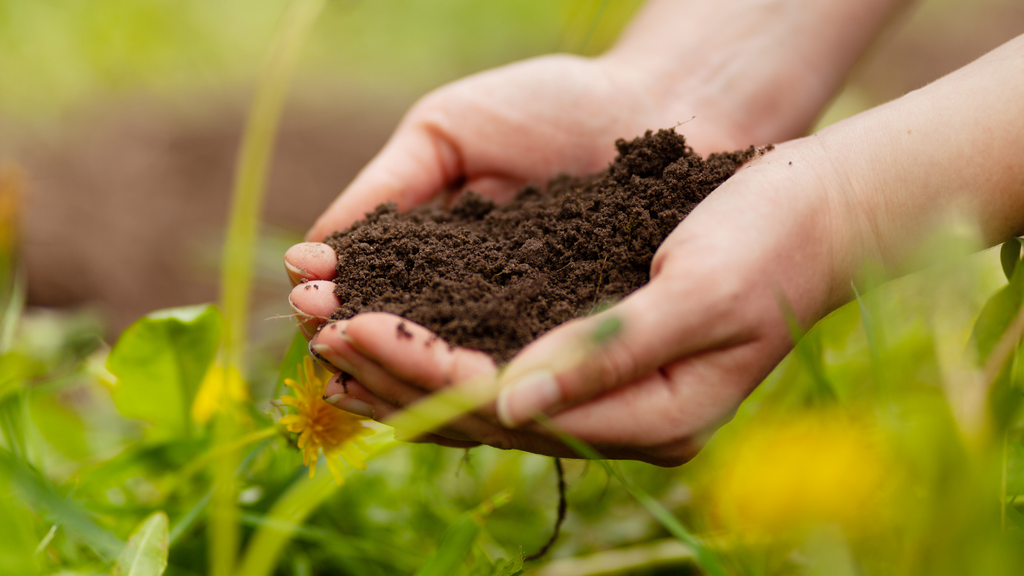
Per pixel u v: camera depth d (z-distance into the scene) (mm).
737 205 521
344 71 1757
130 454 557
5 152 1281
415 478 587
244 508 548
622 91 641
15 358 584
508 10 1939
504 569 521
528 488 607
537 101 633
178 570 544
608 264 542
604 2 636
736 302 506
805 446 503
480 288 534
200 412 584
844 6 660
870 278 503
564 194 588
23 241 1132
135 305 1162
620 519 590
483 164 638
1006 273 545
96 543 514
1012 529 493
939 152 535
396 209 593
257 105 522
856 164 536
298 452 563
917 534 478
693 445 528
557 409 504
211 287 1184
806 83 663
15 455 524
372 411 529
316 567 562
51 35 1613
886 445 497
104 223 1207
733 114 655
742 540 521
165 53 1723
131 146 1331
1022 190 534
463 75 1812
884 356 501
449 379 505
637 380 515
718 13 664
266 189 1272
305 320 543
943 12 1779
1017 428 530
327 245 564
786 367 607
